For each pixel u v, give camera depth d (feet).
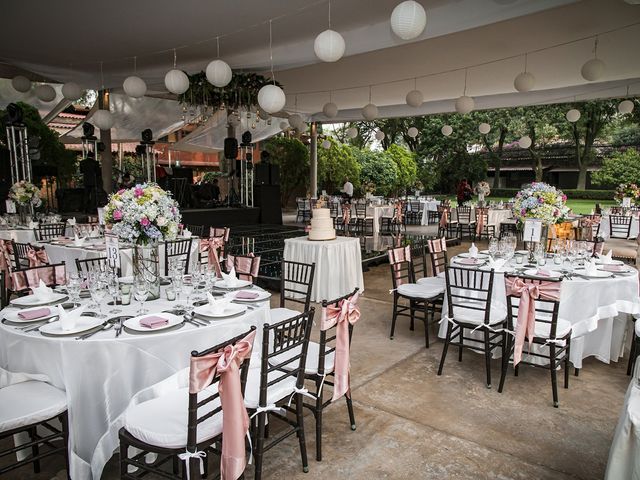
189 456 6.50
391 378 12.41
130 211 9.81
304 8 20.95
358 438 9.54
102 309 9.61
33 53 28.78
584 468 8.55
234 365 6.75
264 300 10.06
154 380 8.14
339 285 19.49
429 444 9.32
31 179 32.09
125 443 7.06
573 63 30.45
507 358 11.57
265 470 8.49
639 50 27.32
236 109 33.24
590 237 18.81
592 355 13.71
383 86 38.91
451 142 73.36
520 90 27.30
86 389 7.80
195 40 26.04
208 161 84.07
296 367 9.15
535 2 18.90
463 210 38.17
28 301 10.01
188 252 18.28
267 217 42.37
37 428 8.97
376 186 67.92
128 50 28.09
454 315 12.55
